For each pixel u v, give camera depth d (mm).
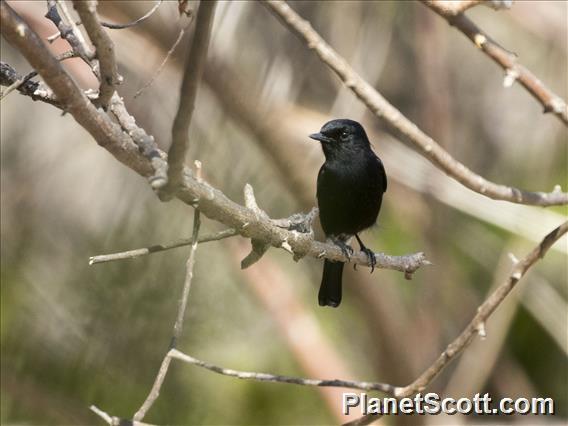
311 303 15406
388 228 14469
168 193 4906
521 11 13461
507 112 15695
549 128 15297
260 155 13062
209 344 13172
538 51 14969
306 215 6203
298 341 13344
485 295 15016
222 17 11469
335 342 15391
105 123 4945
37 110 14227
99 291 12609
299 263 15281
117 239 12711
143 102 12531
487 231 14867
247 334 13586
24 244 13125
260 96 12281
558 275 14867
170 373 12719
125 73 12500
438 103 14188
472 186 6324
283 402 13375
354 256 7297
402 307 14445
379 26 13148
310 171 13039
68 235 13289
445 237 14383
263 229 5707
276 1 5902
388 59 14484
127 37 11875
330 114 13000
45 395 12305
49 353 12516
